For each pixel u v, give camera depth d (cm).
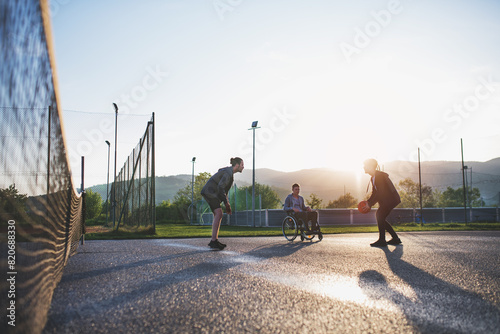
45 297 233
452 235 1127
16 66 160
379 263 457
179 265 439
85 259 512
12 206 173
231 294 278
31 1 177
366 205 725
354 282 329
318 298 266
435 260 489
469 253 578
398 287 307
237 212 3978
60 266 365
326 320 212
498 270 402
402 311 232
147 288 299
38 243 228
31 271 206
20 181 179
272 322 208
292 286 309
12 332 149
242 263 457
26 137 186
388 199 721
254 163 2928
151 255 560
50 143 258
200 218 3725
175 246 741
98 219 3888
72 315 220
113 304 247
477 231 1462
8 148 159
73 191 521
